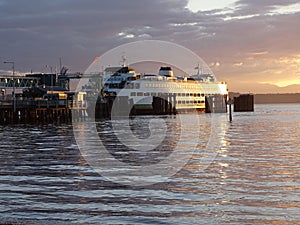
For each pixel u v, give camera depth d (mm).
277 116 155250
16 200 24453
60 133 74938
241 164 36906
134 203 23844
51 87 138750
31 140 61125
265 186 27656
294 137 64938
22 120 103125
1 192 26344
